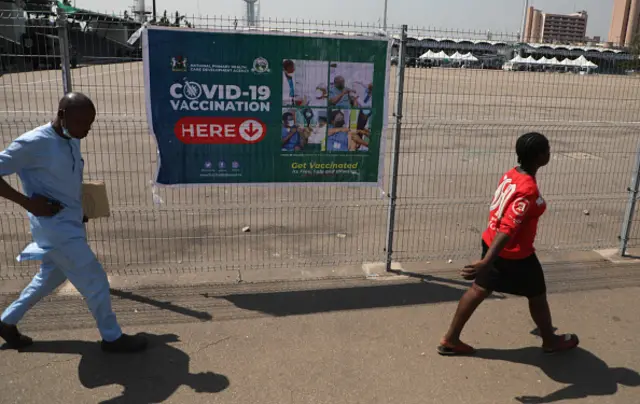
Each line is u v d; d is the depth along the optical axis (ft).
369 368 11.97
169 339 12.94
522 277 11.68
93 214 13.82
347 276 16.89
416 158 34.42
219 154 15.28
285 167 15.79
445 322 14.16
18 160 10.64
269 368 11.87
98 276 11.76
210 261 17.79
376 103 15.83
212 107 14.84
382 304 15.07
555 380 11.69
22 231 20.10
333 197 26.07
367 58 15.40
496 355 12.62
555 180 30.04
